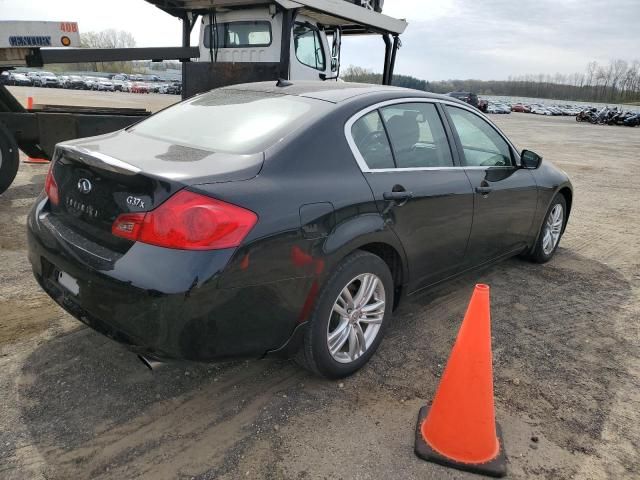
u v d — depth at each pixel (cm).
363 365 308
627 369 326
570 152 1689
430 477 229
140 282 219
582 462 243
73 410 258
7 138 608
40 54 640
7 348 306
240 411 266
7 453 228
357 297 293
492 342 352
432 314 387
